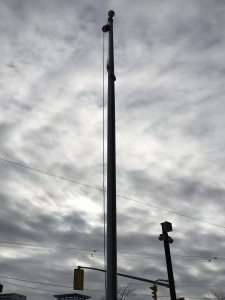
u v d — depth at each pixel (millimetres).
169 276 20344
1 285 23297
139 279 22406
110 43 10758
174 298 19750
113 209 8008
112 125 9188
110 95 9719
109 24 11188
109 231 7777
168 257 20672
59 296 88562
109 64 10258
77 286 19188
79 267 22875
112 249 7555
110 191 8234
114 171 8516
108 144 8922
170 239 21188
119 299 54344
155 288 26750
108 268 7418
